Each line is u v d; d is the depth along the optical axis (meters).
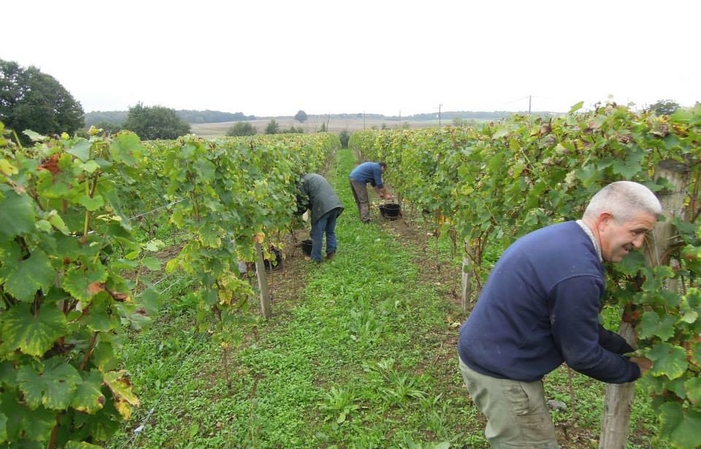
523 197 3.24
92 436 1.77
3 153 1.57
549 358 2.12
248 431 3.37
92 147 1.90
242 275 6.38
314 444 3.24
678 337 1.98
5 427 1.29
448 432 3.26
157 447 3.28
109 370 1.80
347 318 5.12
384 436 3.27
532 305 2.02
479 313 2.23
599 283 1.92
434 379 3.90
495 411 2.19
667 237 2.10
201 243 3.70
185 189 3.65
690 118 2.02
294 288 6.36
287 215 7.00
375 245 8.12
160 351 4.64
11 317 1.50
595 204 2.01
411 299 5.62
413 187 8.14
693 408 1.89
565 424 3.26
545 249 2.00
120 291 1.84
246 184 5.41
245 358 4.39
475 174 4.26
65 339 1.70
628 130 2.14
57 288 1.64
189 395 3.89
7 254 1.44
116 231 1.95
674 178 2.06
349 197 13.83
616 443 2.49
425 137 8.27
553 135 2.80
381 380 3.88
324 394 3.76
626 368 2.06
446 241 8.16
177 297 5.97
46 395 1.46
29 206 1.41
